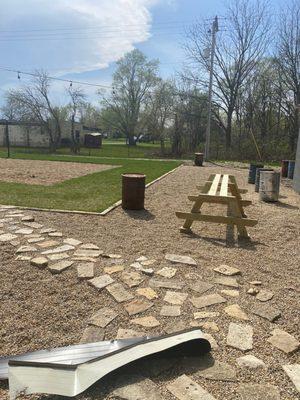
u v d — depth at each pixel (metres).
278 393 2.07
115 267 3.93
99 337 2.64
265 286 3.63
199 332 2.49
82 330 2.75
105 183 10.58
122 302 3.17
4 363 2.32
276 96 31.41
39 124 38.00
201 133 33.25
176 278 3.72
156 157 28.23
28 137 40.22
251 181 12.45
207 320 2.89
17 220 5.80
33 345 2.56
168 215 6.68
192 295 3.34
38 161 19.58
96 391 2.04
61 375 2.09
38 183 10.33
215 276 3.82
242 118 32.97
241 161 26.67
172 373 2.22
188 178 12.92
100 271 3.80
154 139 45.03
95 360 2.20
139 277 3.69
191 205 7.71
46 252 4.33
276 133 31.47
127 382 2.12
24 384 2.03
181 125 32.16
